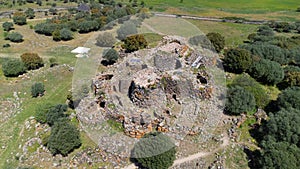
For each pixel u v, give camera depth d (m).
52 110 58.09
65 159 49.69
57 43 109.88
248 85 65.38
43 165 49.34
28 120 62.16
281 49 87.19
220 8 161.38
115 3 165.38
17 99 72.25
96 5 154.62
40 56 96.38
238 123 56.44
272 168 46.47
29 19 141.25
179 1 173.62
